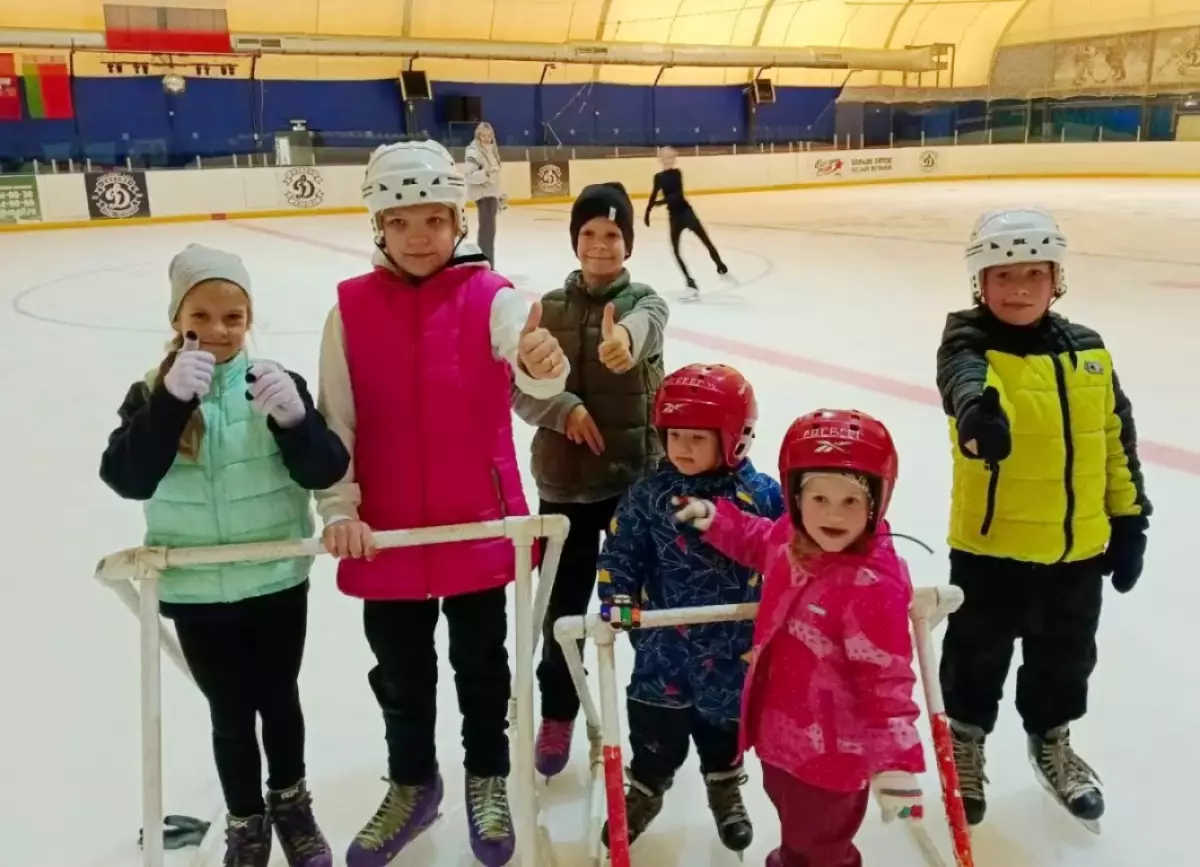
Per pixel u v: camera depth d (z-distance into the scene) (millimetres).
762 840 1911
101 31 16828
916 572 3133
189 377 1431
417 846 1913
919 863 1836
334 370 1726
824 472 1377
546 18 20547
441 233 1678
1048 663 1925
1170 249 10648
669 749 1769
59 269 10484
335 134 19000
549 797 2049
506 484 1768
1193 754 2172
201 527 1614
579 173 19828
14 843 1941
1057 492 1768
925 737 2238
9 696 2490
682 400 1585
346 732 2312
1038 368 1761
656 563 1686
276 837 1910
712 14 22109
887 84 25922
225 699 1688
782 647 1476
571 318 2049
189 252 1596
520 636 1573
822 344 6434
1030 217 1735
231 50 17500
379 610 1783
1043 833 1930
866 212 16016
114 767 2186
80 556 3350
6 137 16641
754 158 21438
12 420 4980
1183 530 3363
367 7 18750
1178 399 4961
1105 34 23219
